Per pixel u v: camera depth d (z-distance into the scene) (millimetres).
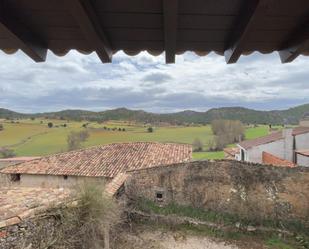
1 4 1173
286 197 9586
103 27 1408
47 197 6738
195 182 10461
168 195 10672
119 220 8195
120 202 8984
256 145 16141
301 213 9398
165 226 10000
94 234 6645
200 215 10148
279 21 1336
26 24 1361
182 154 14539
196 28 1414
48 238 5770
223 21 1344
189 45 1642
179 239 9117
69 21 1339
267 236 9312
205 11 1247
